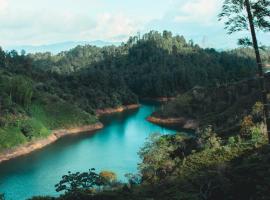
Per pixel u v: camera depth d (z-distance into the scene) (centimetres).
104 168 9094
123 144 11938
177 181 4028
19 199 7206
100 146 11812
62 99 16838
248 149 4788
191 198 3212
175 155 6806
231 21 3169
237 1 3125
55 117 15038
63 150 11606
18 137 11881
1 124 12044
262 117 6819
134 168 8962
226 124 10244
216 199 3119
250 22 3122
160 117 16388
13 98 14412
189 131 13750
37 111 14862
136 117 17862
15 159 10775
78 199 4191
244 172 3356
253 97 11775
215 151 5106
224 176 3400
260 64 3162
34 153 11431
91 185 4481
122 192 4234
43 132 13050
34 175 8956
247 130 5994
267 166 3275
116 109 19962
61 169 9394
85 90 19875
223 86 15800
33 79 18825
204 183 3438
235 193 3066
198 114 15375
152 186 4303
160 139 7356
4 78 15388
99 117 18050
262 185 2950
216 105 15038
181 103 16350
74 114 15500
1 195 4753
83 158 10350
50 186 8062
